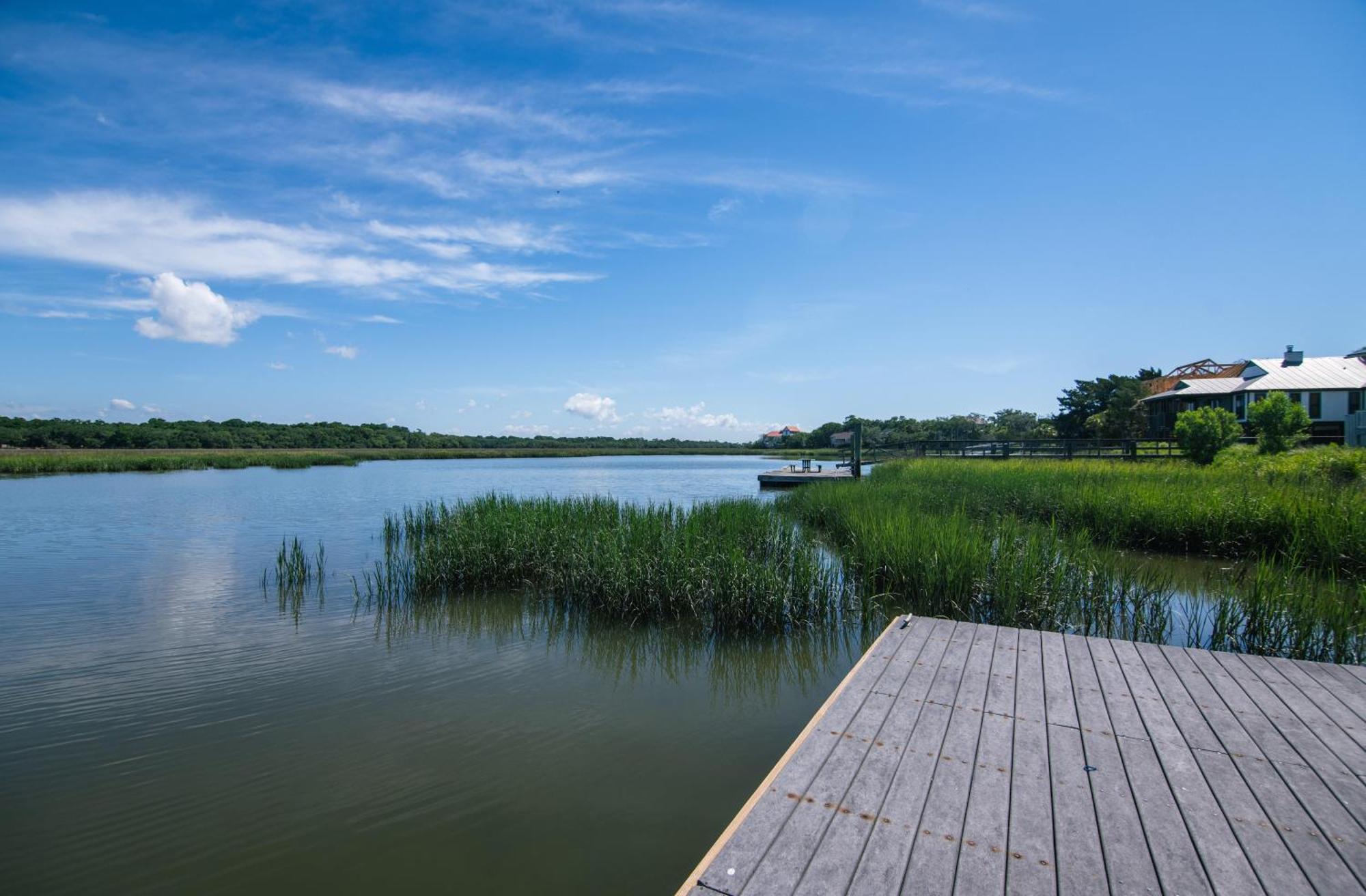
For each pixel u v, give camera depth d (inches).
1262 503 491.8
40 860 167.0
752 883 112.7
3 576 483.5
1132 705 186.1
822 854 120.0
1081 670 214.5
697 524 468.1
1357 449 743.7
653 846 172.2
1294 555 406.3
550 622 371.9
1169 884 111.5
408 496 1119.0
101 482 1401.3
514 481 1526.8
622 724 244.1
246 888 156.8
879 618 360.2
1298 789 141.4
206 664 303.7
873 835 125.3
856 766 151.2
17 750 223.1
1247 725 173.0
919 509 537.6
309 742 229.0
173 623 368.2
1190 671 214.7
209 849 171.6
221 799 193.9
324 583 460.4
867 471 1385.3
